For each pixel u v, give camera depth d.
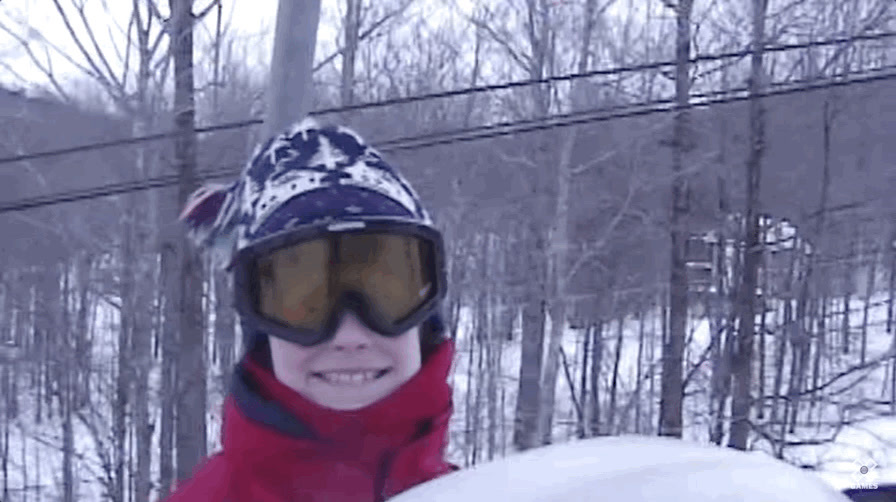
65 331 21.56
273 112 5.81
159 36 15.53
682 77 15.87
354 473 1.54
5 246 20.58
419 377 1.58
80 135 16.30
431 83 19.22
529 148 18.95
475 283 23.81
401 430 1.57
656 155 19.25
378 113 18.28
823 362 23.88
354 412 1.53
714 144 18.44
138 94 15.70
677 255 17.30
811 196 19.09
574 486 0.83
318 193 1.53
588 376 26.66
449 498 0.86
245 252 1.52
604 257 20.94
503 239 23.11
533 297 19.00
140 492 17.73
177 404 15.47
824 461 14.53
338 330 1.51
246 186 1.67
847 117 19.09
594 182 19.16
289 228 1.50
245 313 1.53
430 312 1.57
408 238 1.55
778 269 21.55
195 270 14.84
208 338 19.44
